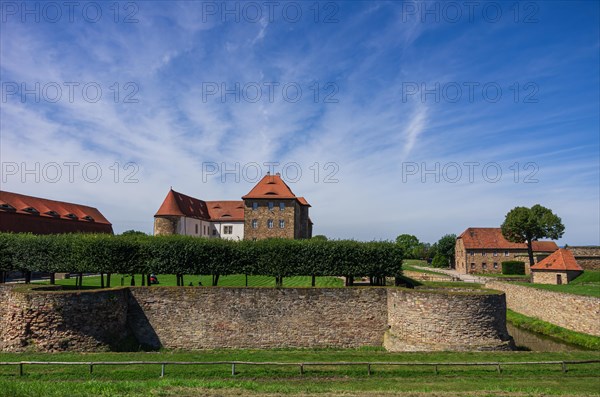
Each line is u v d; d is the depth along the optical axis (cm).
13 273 4634
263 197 6053
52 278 2934
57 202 6800
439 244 10006
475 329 2245
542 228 6247
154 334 2506
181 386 1513
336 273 2816
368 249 2842
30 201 6156
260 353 2114
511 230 6494
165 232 6247
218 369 1761
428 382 1623
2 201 5566
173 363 1716
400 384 1591
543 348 2683
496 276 6419
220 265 2797
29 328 2180
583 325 2809
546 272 4616
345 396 1442
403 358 1950
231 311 2533
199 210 7269
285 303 2552
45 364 1731
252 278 4338
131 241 2788
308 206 7469
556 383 1599
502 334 2308
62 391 1407
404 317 2405
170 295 2534
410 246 13500
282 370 1752
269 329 2531
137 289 2534
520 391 1485
